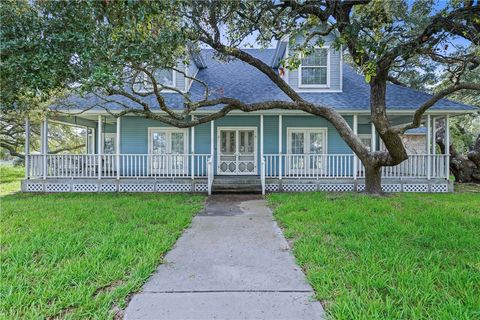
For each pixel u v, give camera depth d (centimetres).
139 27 451
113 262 329
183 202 770
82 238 414
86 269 305
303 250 371
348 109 1005
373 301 238
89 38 460
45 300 247
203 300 258
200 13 655
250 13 692
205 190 1008
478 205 691
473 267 314
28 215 569
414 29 629
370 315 221
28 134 993
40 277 289
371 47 553
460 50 754
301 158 1046
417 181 1005
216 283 291
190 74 1166
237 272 319
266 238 449
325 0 662
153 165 1156
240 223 549
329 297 257
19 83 505
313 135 1190
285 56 1140
